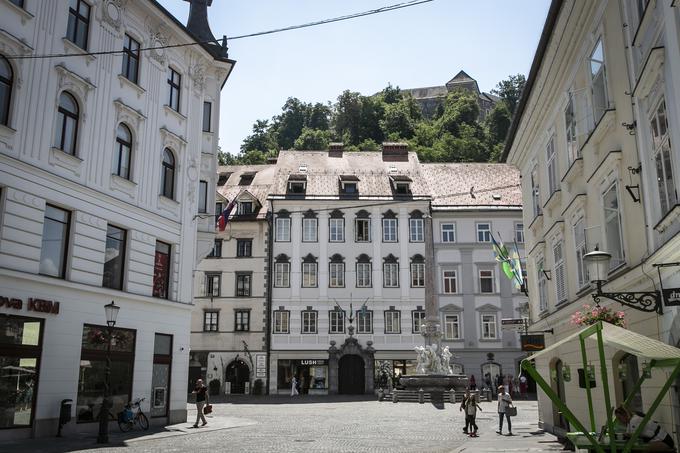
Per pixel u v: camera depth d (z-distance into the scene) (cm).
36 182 1969
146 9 2531
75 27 2203
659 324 1141
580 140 1672
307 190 5584
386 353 5247
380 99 10488
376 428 2453
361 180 5772
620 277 1316
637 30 1203
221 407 3753
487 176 6203
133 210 2417
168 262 2658
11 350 1844
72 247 2103
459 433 2275
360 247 5434
